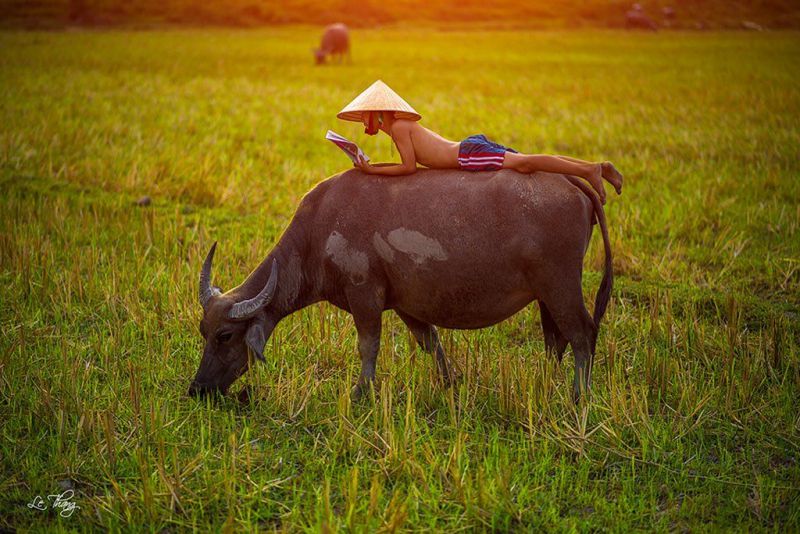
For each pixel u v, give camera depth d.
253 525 7.75
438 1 134.38
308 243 10.17
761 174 21.27
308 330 12.02
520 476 8.38
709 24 118.25
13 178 20.06
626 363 11.13
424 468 8.55
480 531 7.61
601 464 8.66
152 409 9.52
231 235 16.45
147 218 16.42
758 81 43.44
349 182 10.11
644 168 22.23
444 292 9.64
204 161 22.20
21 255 14.35
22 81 38.84
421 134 9.93
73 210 17.91
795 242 15.70
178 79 43.44
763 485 8.13
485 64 57.91
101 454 8.66
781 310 12.67
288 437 9.31
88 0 119.38
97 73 43.91
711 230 17.03
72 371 10.09
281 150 25.31
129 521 7.68
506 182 9.44
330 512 7.55
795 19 120.00
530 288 9.55
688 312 12.66
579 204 9.38
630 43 82.31
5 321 12.32
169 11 120.50
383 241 9.70
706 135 26.94
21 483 8.35
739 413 9.64
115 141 25.59
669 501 8.00
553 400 9.75
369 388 10.04
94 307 13.01
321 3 128.75
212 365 9.67
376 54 69.25
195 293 13.06
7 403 9.99
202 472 8.47
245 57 61.84
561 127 29.09
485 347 11.63
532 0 139.12
